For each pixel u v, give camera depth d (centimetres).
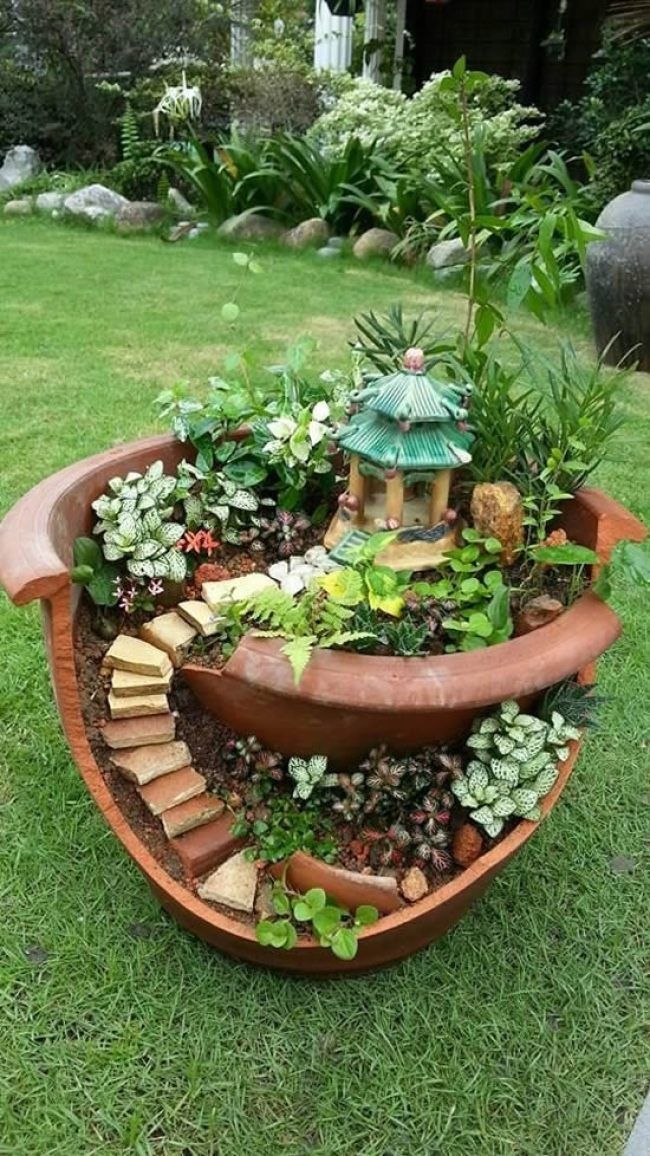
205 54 919
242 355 179
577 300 516
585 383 184
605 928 159
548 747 143
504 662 122
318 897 132
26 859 164
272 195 725
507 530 151
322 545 169
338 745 133
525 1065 137
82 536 150
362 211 687
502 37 987
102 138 914
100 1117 127
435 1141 127
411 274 606
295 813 142
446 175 597
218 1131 127
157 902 157
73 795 178
